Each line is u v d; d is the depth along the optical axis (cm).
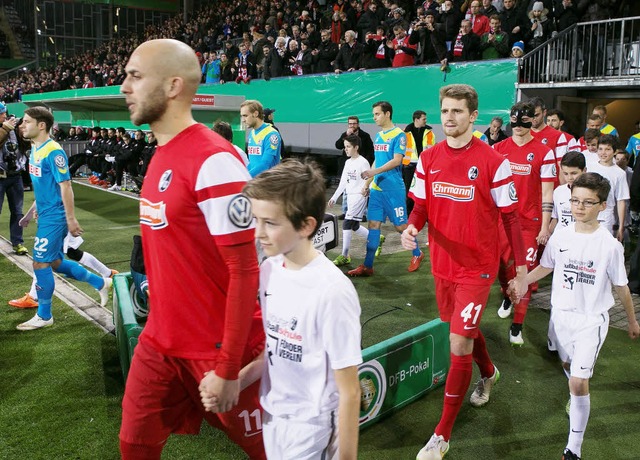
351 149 580
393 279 572
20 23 3781
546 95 880
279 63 1262
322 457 158
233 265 166
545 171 435
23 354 384
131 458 196
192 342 182
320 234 465
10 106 2117
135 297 417
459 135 269
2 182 632
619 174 491
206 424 297
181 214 172
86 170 1557
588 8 877
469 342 269
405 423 304
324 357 154
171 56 174
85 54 2745
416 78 967
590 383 354
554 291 286
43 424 296
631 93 886
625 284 268
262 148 545
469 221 272
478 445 283
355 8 1254
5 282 554
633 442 287
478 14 920
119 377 351
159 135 182
